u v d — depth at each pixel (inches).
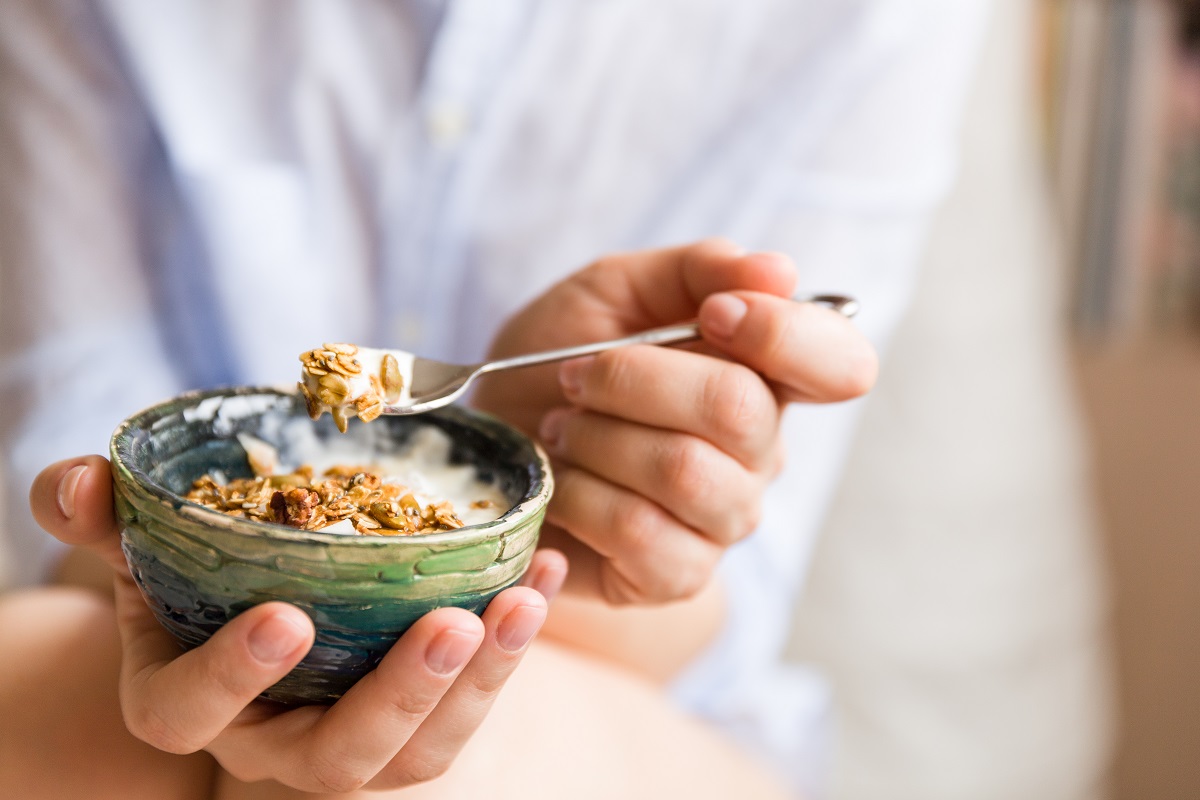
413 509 13.6
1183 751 37.0
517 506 12.8
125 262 23.1
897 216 23.2
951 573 31.2
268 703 13.2
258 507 13.3
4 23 22.3
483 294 23.6
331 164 23.2
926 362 30.5
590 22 22.8
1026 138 32.9
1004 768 32.1
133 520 12.4
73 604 15.8
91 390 22.4
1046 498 32.3
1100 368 44.2
